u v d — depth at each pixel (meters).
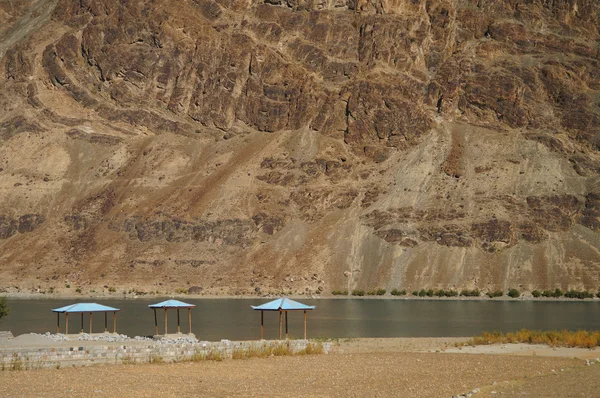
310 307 76.69
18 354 57.28
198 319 116.19
